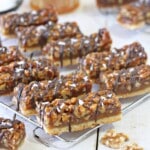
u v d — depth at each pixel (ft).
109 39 2.58
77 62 2.54
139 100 2.27
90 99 2.11
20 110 2.20
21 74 2.30
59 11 3.10
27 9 3.16
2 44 2.73
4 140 1.98
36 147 2.06
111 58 2.41
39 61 2.39
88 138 2.10
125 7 2.93
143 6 2.91
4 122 2.04
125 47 2.49
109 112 2.11
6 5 3.11
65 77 2.28
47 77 2.34
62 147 2.05
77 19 3.05
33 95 2.17
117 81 2.26
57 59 2.50
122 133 2.12
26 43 2.61
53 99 2.18
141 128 2.15
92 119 2.10
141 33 2.88
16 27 2.75
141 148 2.04
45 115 2.05
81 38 2.58
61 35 2.66
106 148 2.05
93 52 2.54
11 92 2.31
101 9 3.10
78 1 3.22
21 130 2.02
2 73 2.31
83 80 2.25
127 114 2.23
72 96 2.21
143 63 2.44
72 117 2.06
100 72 2.36
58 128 2.06
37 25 2.78
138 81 2.27
